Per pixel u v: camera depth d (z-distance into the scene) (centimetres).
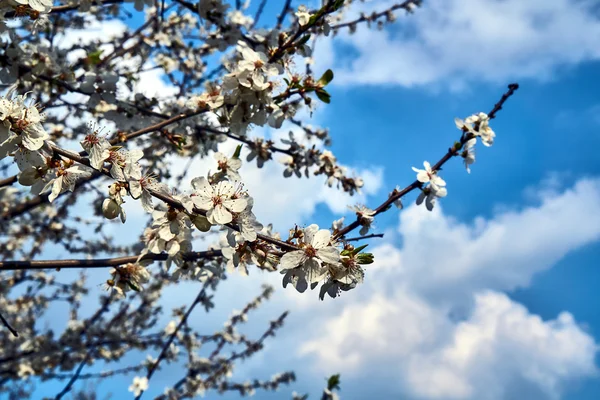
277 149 50
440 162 41
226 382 90
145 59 62
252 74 35
